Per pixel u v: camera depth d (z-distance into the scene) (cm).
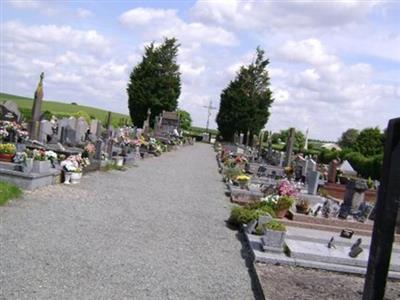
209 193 1880
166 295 678
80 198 1334
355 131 8631
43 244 839
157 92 7456
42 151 1548
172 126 6725
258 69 8450
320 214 1452
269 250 934
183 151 4869
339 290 780
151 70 7488
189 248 966
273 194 1555
